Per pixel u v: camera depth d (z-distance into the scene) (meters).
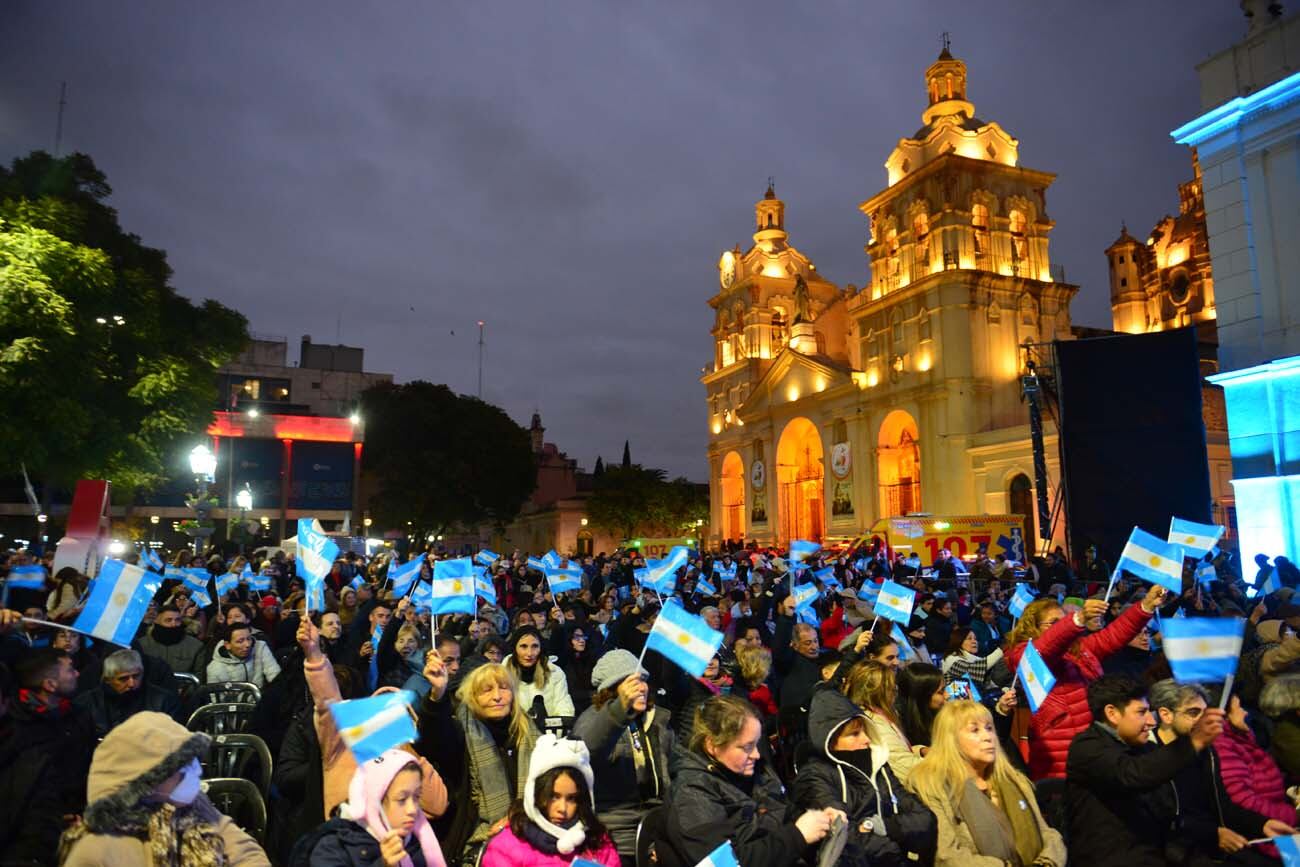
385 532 71.25
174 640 10.00
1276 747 6.14
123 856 3.44
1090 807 5.27
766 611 15.82
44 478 28.45
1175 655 4.87
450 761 5.59
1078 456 23.67
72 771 5.75
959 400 48.50
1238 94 21.86
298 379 75.50
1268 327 21.20
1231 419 21.92
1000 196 52.44
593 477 116.88
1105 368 23.69
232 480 56.00
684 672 9.02
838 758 5.07
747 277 71.31
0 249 24.41
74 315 25.50
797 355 61.59
